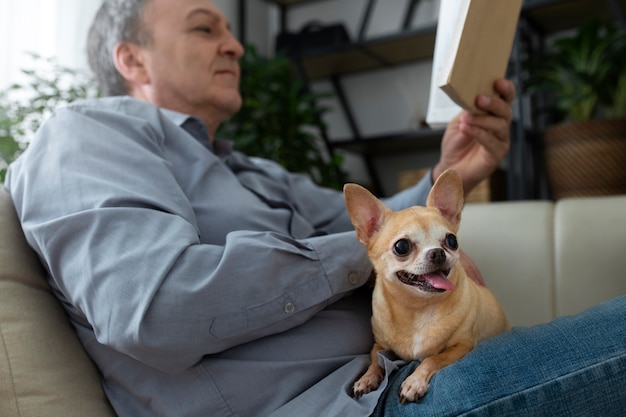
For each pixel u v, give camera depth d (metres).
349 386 0.79
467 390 0.67
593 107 2.33
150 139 0.98
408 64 3.19
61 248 0.79
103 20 1.33
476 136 1.05
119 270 0.74
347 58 3.03
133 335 0.71
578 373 0.67
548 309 1.24
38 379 0.79
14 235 0.90
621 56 2.22
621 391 0.67
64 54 2.04
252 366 0.79
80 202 0.81
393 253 0.78
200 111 1.34
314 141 2.73
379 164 3.34
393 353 0.84
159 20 1.27
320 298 0.83
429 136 2.76
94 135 0.90
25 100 1.89
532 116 2.56
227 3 3.05
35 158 0.90
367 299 0.98
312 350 0.84
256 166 1.32
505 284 1.29
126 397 0.83
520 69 2.28
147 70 1.29
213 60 1.31
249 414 0.79
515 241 1.32
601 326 0.71
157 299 0.72
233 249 0.78
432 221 0.78
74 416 0.79
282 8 3.42
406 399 0.71
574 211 1.30
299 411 0.76
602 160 2.12
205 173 1.01
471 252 1.34
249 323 0.76
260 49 3.35
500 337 0.75
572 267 1.24
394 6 3.18
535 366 0.68
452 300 0.80
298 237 1.10
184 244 0.78
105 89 1.38
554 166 2.25
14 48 1.91
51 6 2.03
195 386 0.79
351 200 0.84
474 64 0.88
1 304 0.83
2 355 0.78
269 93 2.47
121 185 0.84
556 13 2.47
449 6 1.02
